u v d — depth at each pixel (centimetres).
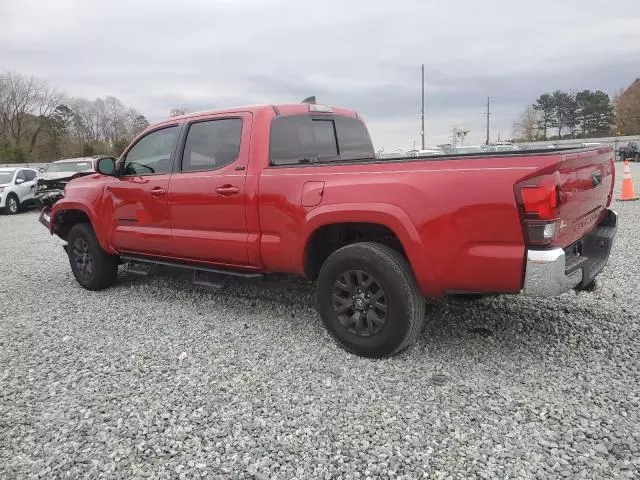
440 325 439
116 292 599
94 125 7794
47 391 351
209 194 457
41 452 281
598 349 379
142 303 548
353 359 380
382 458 263
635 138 4834
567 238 341
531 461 256
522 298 497
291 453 271
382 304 366
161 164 517
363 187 363
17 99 6469
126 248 559
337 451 271
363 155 554
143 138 541
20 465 270
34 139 6184
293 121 464
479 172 321
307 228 391
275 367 373
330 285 388
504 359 370
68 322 496
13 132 6481
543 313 456
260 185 421
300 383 347
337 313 389
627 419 287
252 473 256
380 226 379
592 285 411
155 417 311
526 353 378
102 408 323
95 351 418
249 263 445
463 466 254
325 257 429
